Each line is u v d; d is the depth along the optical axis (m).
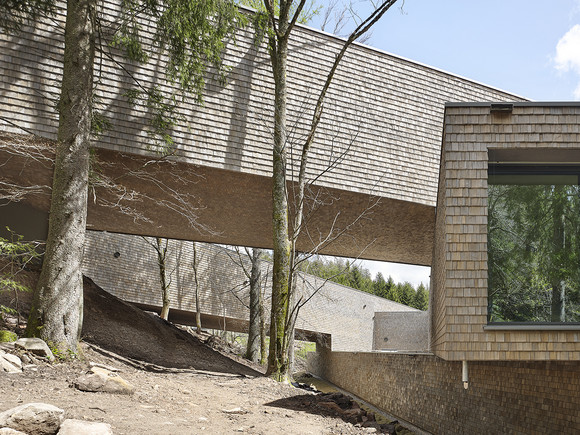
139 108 9.94
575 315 6.66
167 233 15.84
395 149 11.95
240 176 10.81
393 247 15.80
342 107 11.52
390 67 12.19
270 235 14.88
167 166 10.46
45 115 9.26
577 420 7.13
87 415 4.05
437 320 8.75
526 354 6.30
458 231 6.53
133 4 9.52
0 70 9.02
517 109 6.75
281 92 9.78
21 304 9.48
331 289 26.41
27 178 11.63
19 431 3.23
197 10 9.10
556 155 6.95
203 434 4.22
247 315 23.00
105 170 10.74
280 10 9.78
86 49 7.38
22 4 8.50
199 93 9.98
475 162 6.66
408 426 13.40
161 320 14.75
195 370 9.59
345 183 11.25
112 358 8.30
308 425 5.49
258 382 8.23
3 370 5.31
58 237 6.87
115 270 19.09
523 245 6.93
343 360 23.30
